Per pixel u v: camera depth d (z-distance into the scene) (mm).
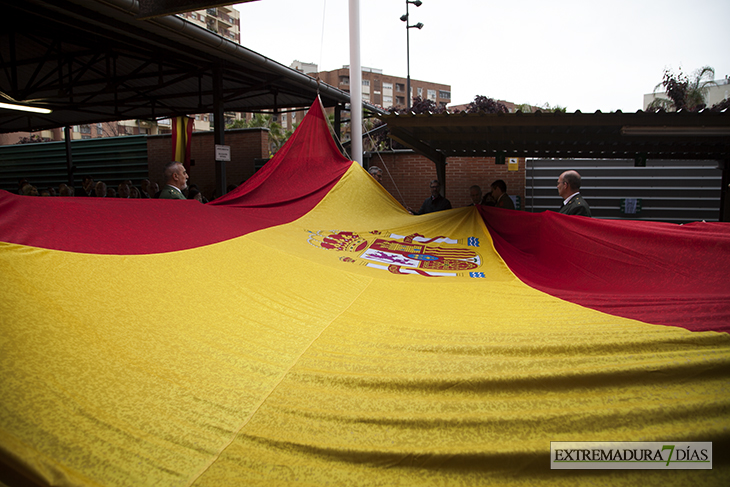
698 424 1420
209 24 56781
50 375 1362
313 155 5352
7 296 1546
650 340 1856
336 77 58969
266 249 3115
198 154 13289
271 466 1254
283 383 1641
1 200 2062
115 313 1768
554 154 7953
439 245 4016
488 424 1424
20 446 1125
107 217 2422
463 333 2105
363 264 3467
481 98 11602
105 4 5094
